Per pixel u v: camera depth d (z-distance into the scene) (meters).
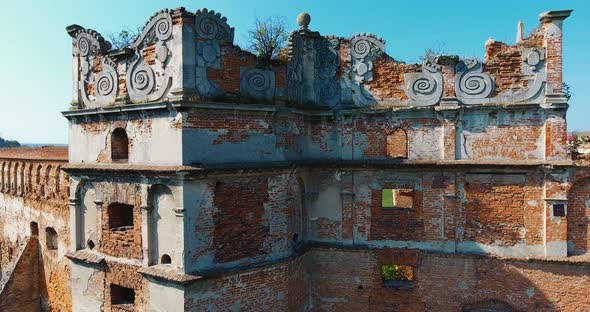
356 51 16.69
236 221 14.04
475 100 15.57
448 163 15.57
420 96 16.00
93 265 15.16
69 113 15.53
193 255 13.06
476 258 15.64
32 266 22.09
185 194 12.88
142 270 13.66
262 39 17.62
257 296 14.40
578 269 14.85
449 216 15.88
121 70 14.41
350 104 16.70
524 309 15.34
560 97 14.77
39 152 25.11
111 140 14.63
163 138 13.26
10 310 21.22
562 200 14.83
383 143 16.42
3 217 26.47
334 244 17.00
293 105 16.02
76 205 15.67
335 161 16.81
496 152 15.44
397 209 16.50
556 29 14.86
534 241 15.27
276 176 15.10
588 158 14.71
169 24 13.14
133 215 14.12
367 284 16.72
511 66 15.31
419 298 16.25
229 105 13.55
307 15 16.62
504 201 15.49
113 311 14.69
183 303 12.83
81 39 15.57
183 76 12.83
